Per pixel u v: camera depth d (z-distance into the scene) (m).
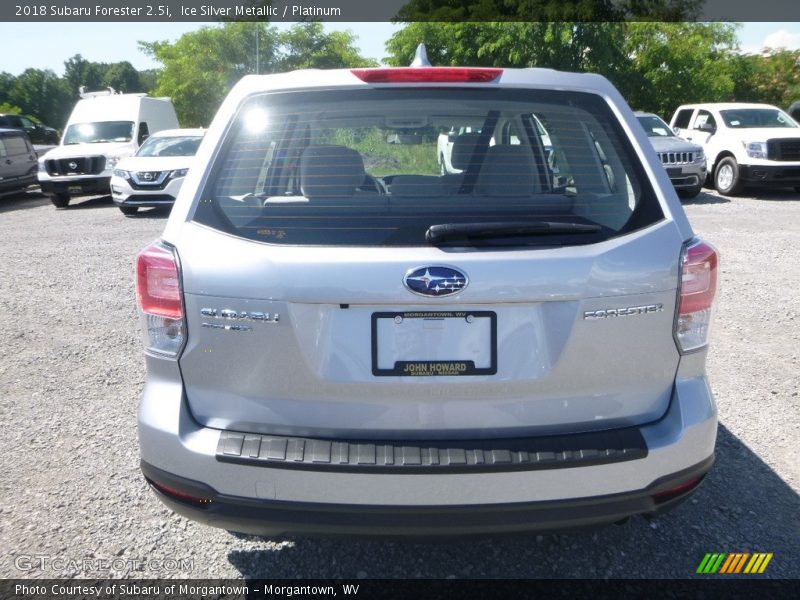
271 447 2.33
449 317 2.31
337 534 2.33
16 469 3.73
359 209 2.42
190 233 2.44
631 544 3.07
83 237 11.68
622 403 2.43
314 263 2.30
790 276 7.83
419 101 2.63
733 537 3.11
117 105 18.12
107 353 5.64
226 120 2.62
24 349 5.76
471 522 2.30
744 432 4.11
